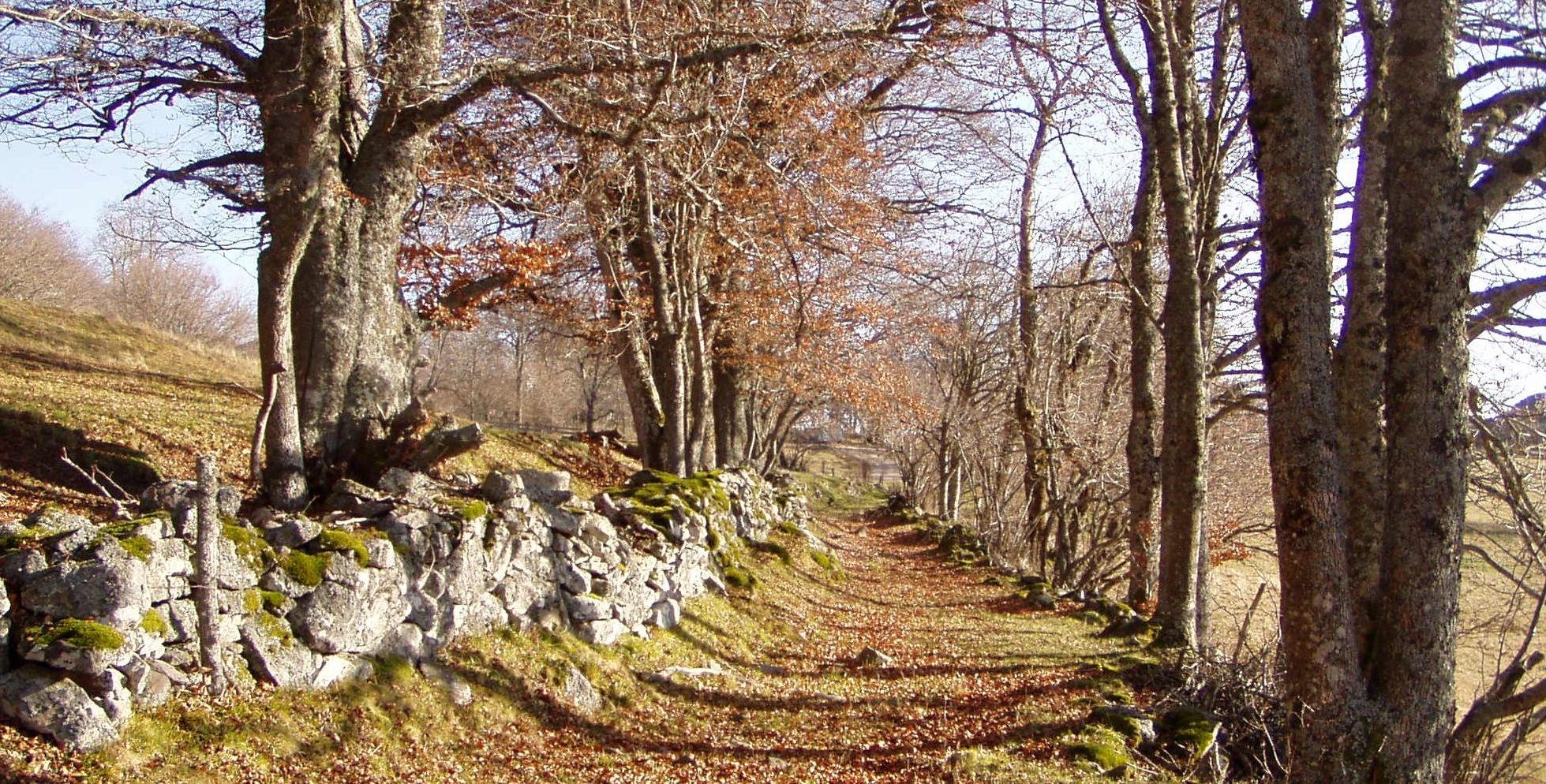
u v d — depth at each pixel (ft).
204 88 29.45
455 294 40.81
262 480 26.48
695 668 31.58
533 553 27.94
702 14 38.22
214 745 17.70
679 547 36.70
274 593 20.15
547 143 42.09
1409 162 20.48
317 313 28.09
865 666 36.32
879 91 58.80
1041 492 74.90
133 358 62.39
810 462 183.52
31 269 129.39
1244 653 38.09
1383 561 21.15
